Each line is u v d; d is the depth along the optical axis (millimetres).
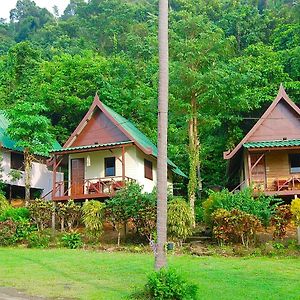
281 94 26828
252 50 41688
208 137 37094
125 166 27594
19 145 27875
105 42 63281
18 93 42656
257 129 26672
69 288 12008
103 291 11594
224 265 15672
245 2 64750
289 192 24672
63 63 41188
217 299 10688
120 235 22047
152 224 20203
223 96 26422
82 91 39438
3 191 30359
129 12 67562
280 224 19578
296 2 54812
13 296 11023
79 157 28688
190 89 26266
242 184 28297
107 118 28172
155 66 38219
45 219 23016
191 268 15031
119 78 39344
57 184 28547
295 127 26547
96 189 26328
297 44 42719
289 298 10852
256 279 13203
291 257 17484
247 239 19406
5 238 21453
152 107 30719
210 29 28609
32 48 48219
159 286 10125
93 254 18391
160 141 11227
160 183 11070
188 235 20859
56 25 74938
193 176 25547
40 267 15406
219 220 19625
